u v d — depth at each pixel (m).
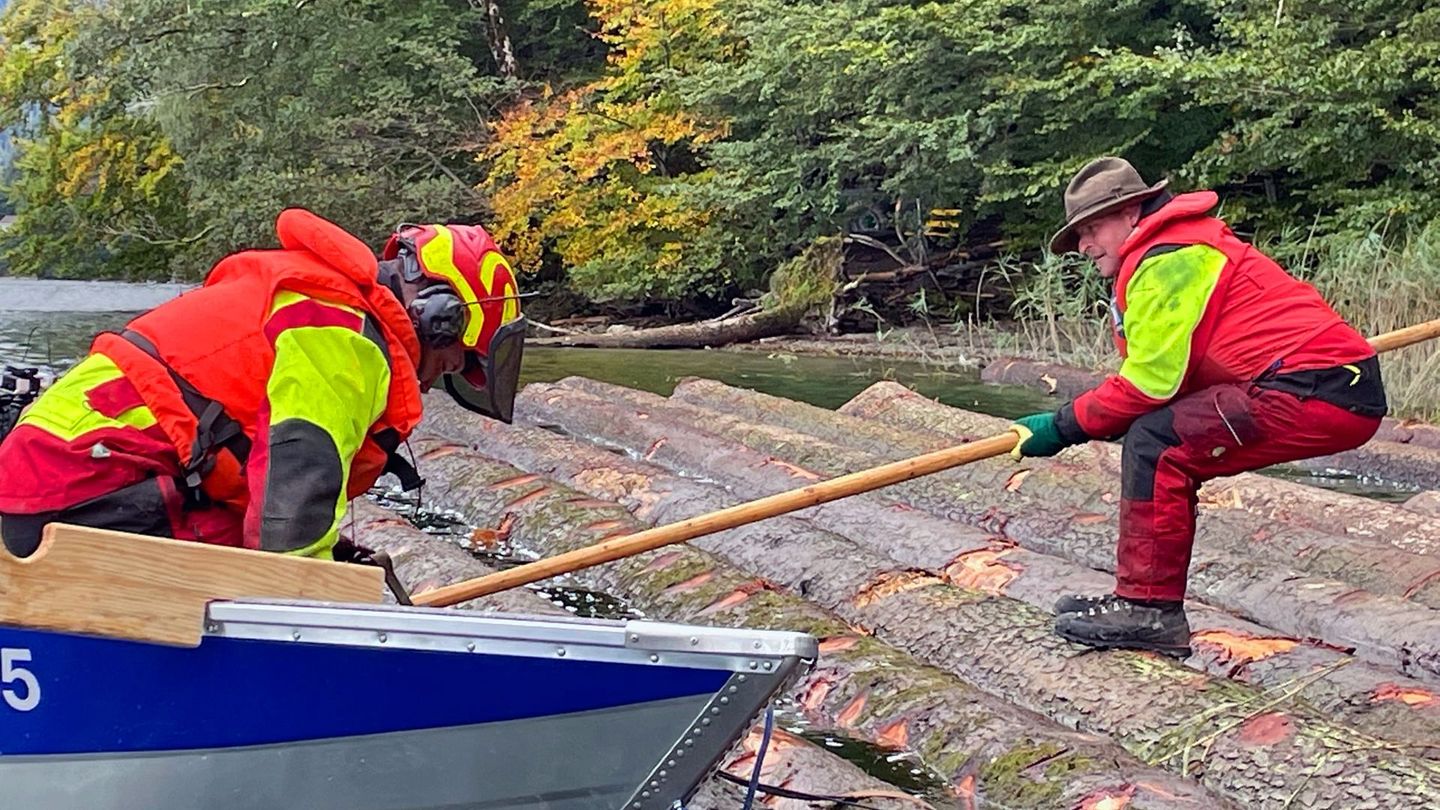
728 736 2.42
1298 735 3.44
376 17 20.09
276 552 2.45
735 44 18.31
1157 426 3.94
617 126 18.45
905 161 15.72
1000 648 4.22
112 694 2.35
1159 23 15.56
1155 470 3.95
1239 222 15.30
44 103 24.09
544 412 9.39
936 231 17.17
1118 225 4.04
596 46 21.42
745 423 8.18
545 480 6.79
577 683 2.40
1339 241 12.73
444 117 19.23
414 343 2.72
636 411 8.79
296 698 2.40
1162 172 15.97
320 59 18.58
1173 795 3.22
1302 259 13.41
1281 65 13.38
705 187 17.16
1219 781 3.43
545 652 2.38
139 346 2.54
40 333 14.21
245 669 2.39
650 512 6.36
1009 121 15.06
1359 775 3.23
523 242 18.77
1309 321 3.81
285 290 2.55
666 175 18.88
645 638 2.38
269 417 2.49
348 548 3.12
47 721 2.32
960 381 11.98
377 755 2.44
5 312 16.80
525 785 2.45
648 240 18.56
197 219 21.22
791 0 17.92
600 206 18.81
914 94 15.70
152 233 22.97
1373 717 3.76
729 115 17.70
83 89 22.41
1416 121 12.91
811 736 3.95
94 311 17.09
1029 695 4.00
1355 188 14.35
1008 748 3.57
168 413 2.51
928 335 15.36
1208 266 3.82
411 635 2.36
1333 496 6.05
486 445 8.17
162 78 18.80
